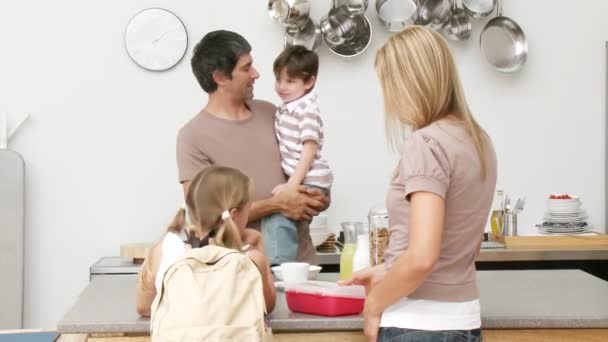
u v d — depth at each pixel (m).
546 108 4.61
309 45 4.44
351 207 4.54
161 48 4.46
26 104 4.43
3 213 4.35
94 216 4.48
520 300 2.40
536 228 4.61
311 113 3.19
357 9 4.39
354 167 4.53
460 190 1.88
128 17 4.47
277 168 3.15
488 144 1.95
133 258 4.10
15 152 4.36
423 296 1.91
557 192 4.63
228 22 4.49
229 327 1.90
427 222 1.81
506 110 4.60
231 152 3.05
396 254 1.93
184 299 1.92
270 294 2.18
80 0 4.46
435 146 1.84
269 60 4.49
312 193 3.15
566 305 2.32
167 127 4.48
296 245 3.14
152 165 4.49
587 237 4.21
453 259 1.91
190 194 2.17
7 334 2.64
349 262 2.63
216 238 2.10
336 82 4.51
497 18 4.53
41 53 4.44
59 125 4.46
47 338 2.56
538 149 4.61
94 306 2.39
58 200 4.46
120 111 4.47
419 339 1.89
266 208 3.08
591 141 4.63
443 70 1.91
